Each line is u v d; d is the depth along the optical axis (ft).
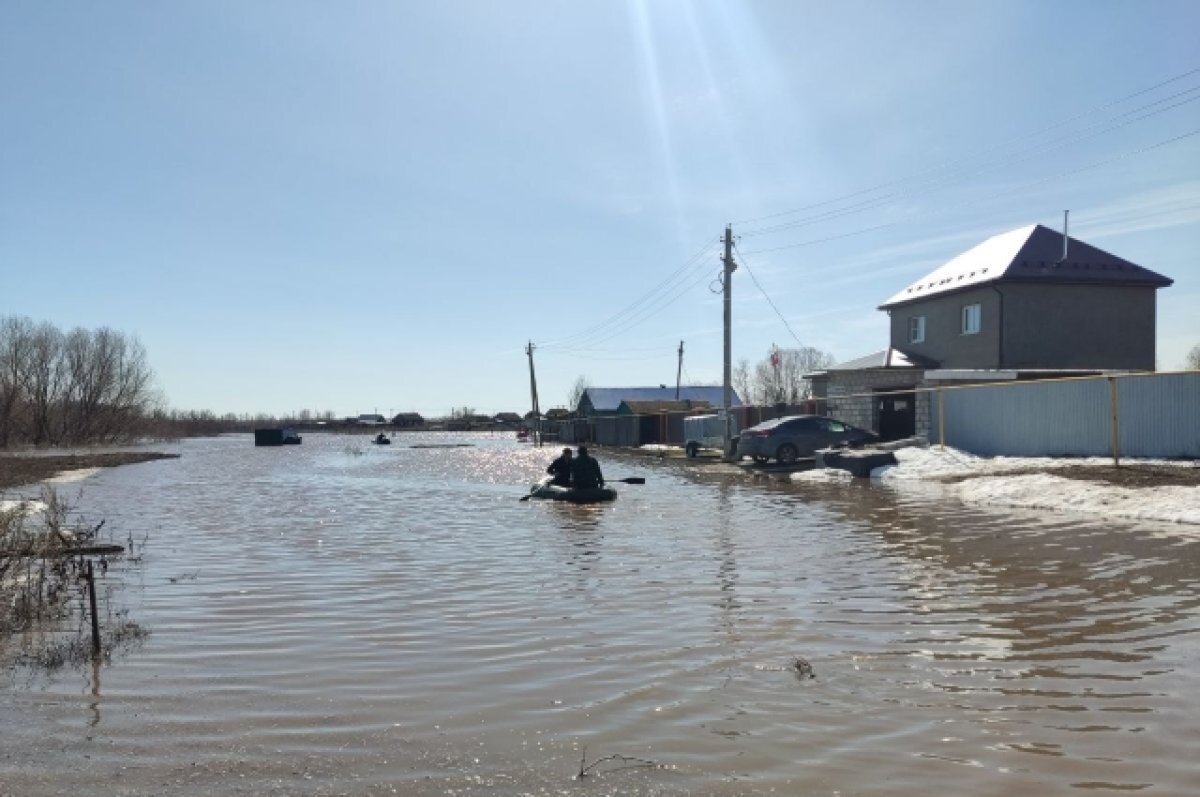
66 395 229.86
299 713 17.25
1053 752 14.71
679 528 44.55
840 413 101.04
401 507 60.18
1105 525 41.04
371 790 13.60
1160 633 21.97
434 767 14.46
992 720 16.22
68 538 40.65
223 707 17.67
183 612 26.71
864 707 17.02
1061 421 67.67
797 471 79.46
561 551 37.88
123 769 14.55
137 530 48.29
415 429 422.82
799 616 24.47
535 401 242.37
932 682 18.49
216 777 14.19
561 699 17.84
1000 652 20.59
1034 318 96.17
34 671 20.43
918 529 41.42
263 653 21.85
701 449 120.47
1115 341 97.96
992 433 73.92
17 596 28.30
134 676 19.92
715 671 19.52
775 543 38.24
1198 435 58.08
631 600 27.20
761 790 13.39
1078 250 99.81
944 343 105.60
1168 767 14.05
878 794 13.24
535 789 13.53
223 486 84.38
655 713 16.89
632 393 208.74
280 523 51.06
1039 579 28.91
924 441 80.53
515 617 25.29
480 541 41.81
